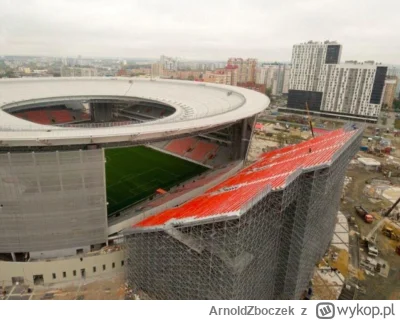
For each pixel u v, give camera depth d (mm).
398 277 55156
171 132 54250
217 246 36000
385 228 68812
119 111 120312
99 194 46688
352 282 53281
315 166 41250
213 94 95500
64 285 47594
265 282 43406
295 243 44188
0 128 48250
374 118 183125
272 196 38781
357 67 179750
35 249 47125
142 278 47250
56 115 117188
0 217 44219
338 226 70625
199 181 73875
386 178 102188
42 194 44031
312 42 196875
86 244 49062
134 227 47688
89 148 45625
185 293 42062
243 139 81250
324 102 196375
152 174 84312
